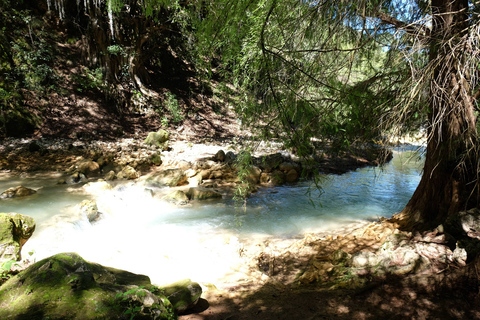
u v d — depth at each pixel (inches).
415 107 124.4
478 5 124.3
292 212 297.0
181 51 816.3
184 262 192.7
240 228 258.1
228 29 98.2
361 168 486.3
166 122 678.5
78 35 685.9
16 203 286.4
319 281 163.0
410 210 224.2
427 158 209.5
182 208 306.2
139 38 669.3
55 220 244.5
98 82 639.1
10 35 577.3
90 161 402.9
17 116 509.0
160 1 105.3
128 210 295.3
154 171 427.2
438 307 128.8
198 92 806.5
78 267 115.3
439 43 109.9
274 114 97.4
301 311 135.4
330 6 98.8
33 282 104.0
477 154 153.9
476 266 138.1
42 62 599.8
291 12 99.0
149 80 746.8
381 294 142.3
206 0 96.7
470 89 141.5
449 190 199.6
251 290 157.6
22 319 91.8
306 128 94.8
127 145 521.3
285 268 183.8
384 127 134.4
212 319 129.6
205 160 470.3
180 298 134.1
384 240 198.7
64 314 94.7
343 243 202.7
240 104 106.9
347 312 132.9
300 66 101.9
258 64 100.3
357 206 316.2
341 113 123.6
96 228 251.8
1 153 426.3
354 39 115.7
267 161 431.2
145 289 112.2
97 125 588.4
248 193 350.3
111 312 98.7
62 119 565.9
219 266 189.0
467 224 177.2
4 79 527.8
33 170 395.2
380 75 133.2
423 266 155.4
